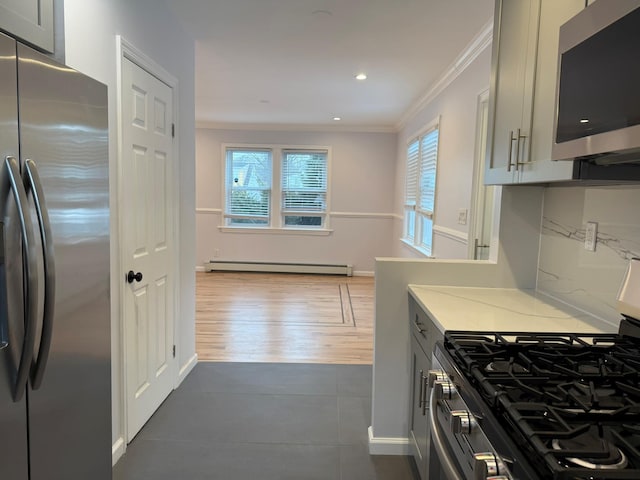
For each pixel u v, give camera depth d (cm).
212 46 321
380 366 213
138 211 221
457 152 355
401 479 197
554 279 193
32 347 111
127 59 206
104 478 158
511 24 166
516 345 126
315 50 329
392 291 211
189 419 245
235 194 714
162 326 260
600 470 69
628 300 133
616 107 94
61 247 127
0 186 103
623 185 148
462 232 338
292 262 718
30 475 118
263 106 538
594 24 102
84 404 143
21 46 109
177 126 275
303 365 330
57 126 124
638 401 95
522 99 155
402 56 338
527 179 150
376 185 703
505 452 84
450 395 122
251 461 207
